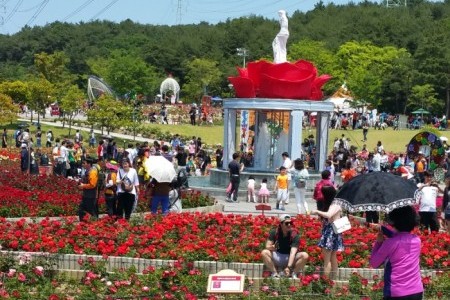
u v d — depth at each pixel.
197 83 100.00
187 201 25.78
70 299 12.06
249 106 32.66
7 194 23.45
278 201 27.64
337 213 13.50
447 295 13.03
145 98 100.50
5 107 58.72
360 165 39.78
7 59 140.75
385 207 10.05
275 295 12.40
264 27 119.31
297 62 33.38
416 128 69.62
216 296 12.11
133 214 21.69
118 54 99.56
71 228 16.80
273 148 34.22
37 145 51.28
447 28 96.25
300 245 14.62
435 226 19.53
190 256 14.52
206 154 43.22
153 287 12.48
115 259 14.34
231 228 17.44
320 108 33.03
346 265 14.62
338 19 121.75
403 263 9.02
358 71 84.25
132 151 32.72
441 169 36.75
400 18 111.94
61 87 75.75
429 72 80.44
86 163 20.12
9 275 13.03
